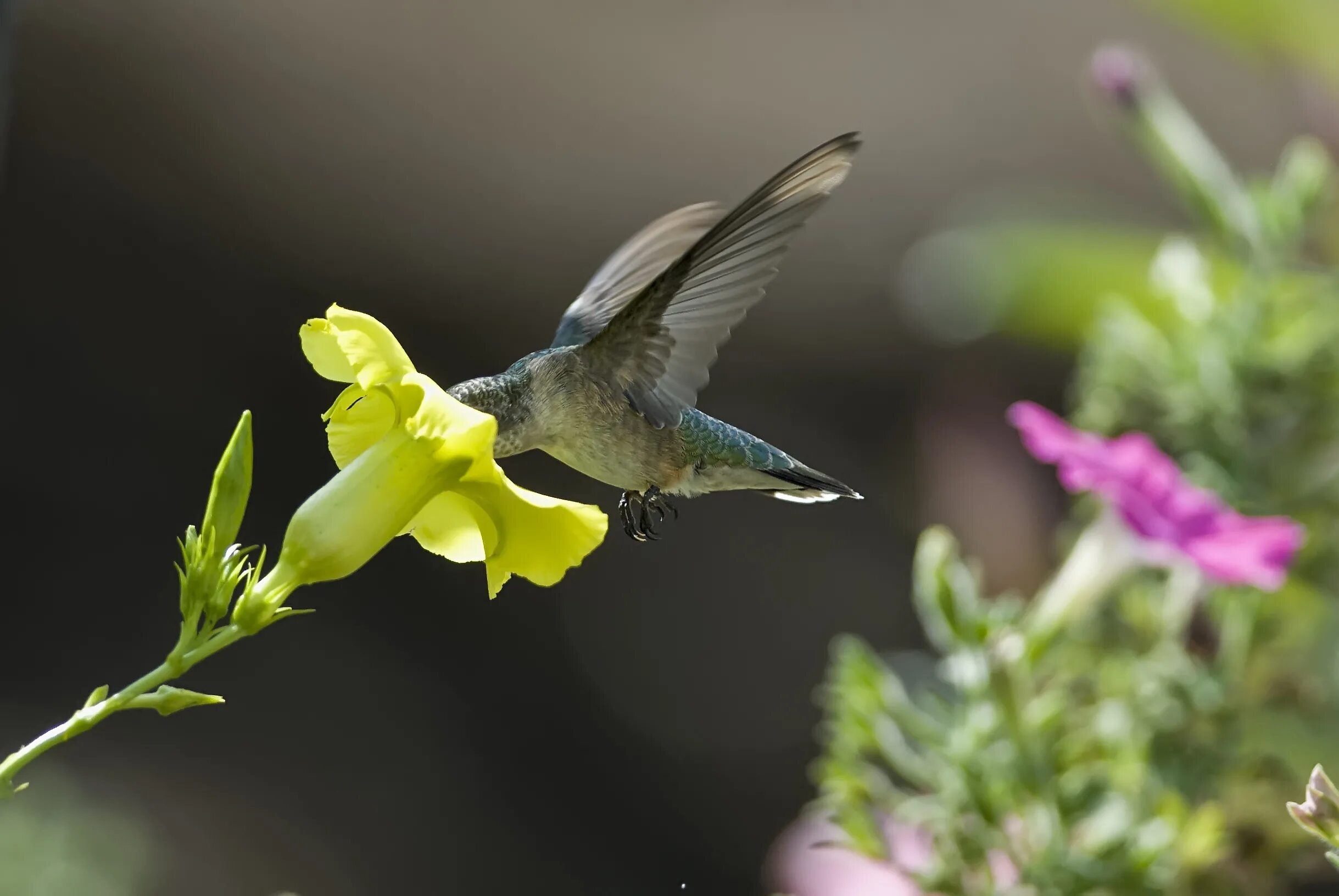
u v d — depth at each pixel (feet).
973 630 15.47
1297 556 17.02
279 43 52.75
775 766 48.01
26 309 48.75
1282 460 17.51
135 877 29.50
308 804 45.50
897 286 51.52
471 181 52.95
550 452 13.93
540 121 54.08
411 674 48.73
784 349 51.57
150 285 50.29
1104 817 15.93
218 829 43.93
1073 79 54.29
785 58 56.24
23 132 48.75
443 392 10.24
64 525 48.55
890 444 50.72
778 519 51.19
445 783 46.93
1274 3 20.15
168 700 8.94
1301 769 16.31
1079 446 15.99
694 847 46.93
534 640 49.62
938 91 54.85
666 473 14.38
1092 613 17.74
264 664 47.91
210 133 51.26
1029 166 52.85
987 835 15.28
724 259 13.55
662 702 48.47
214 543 9.29
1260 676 16.72
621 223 53.31
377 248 51.90
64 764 44.21
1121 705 16.93
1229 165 45.47
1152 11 23.86
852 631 49.52
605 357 13.84
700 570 50.47
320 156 52.24
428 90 53.57
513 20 55.21
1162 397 18.08
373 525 9.70
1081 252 19.84
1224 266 18.35
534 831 46.65
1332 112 20.20
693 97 55.06
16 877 26.58
